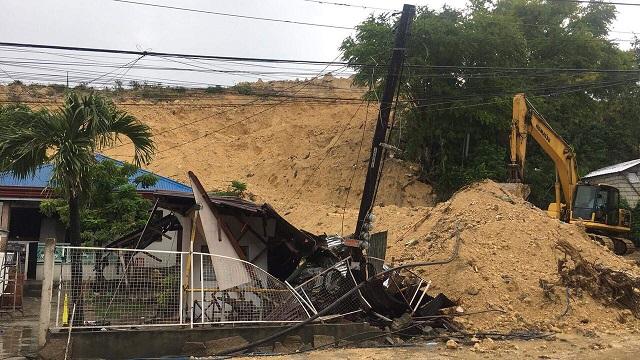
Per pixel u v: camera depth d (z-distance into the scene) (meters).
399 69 16.03
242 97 60.62
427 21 35.69
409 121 37.91
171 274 11.78
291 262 15.71
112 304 11.20
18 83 51.91
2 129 12.62
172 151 51.22
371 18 37.12
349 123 52.69
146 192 21.89
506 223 17.70
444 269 15.59
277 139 53.34
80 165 12.55
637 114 46.69
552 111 40.66
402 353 11.27
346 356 10.98
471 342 12.31
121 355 10.74
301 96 57.59
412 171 39.44
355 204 39.56
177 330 11.14
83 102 12.98
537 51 42.50
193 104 58.34
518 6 44.44
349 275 13.62
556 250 16.92
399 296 13.90
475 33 35.41
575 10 45.31
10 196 23.52
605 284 15.13
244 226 15.12
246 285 12.44
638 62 48.91
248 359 10.70
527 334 13.11
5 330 14.19
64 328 10.67
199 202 13.20
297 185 44.72
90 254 11.25
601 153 45.03
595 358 10.91
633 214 33.72
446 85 36.22
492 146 36.75
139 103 55.78
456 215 19.09
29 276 23.78
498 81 36.44
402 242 19.84
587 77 41.28
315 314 12.47
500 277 15.29
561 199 26.52
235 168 51.16
